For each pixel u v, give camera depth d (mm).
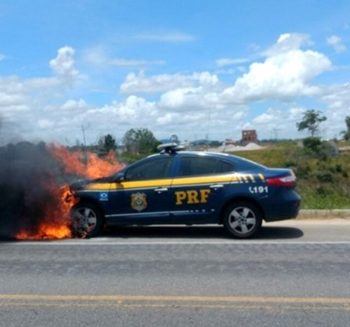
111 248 9047
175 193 9984
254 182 9852
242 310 5617
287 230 10820
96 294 6230
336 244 9227
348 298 6000
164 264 7730
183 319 5363
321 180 40562
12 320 5383
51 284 6684
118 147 16484
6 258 8266
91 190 10242
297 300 5934
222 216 9969
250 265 7621
